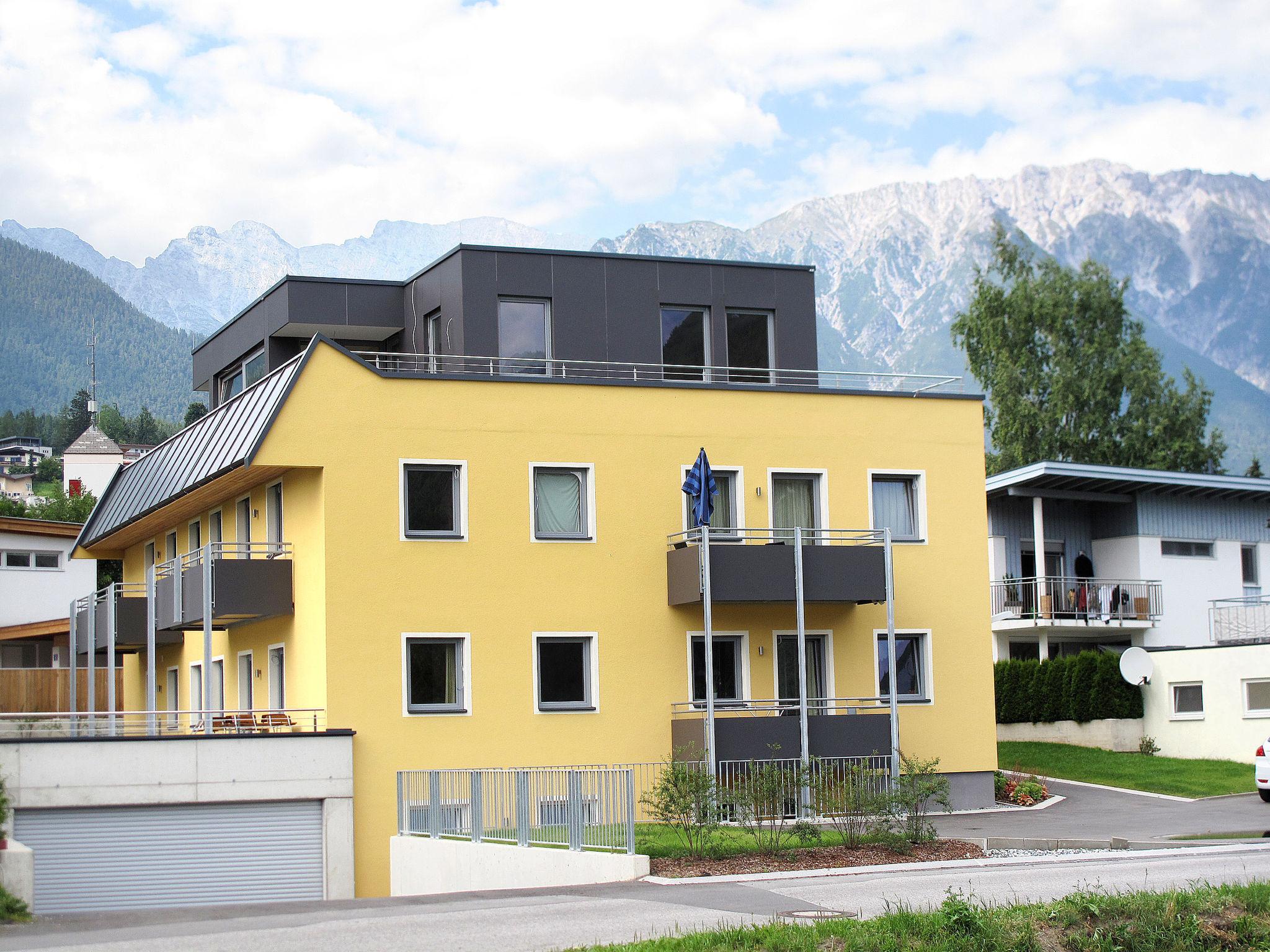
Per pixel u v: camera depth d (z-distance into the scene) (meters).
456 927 14.73
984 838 23.66
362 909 16.92
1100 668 38.31
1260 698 34.69
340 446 25.88
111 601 32.25
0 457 184.12
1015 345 63.97
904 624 29.36
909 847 21.25
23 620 45.41
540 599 26.94
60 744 22.83
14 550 45.62
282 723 27.11
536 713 26.64
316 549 25.91
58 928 15.70
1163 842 23.05
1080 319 63.84
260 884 24.09
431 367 30.69
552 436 27.38
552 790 20.48
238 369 35.38
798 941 13.07
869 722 27.44
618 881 18.89
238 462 25.61
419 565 26.19
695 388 28.44
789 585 27.25
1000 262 65.44
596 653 27.17
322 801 24.73
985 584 30.05
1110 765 35.19
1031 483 41.91
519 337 29.97
